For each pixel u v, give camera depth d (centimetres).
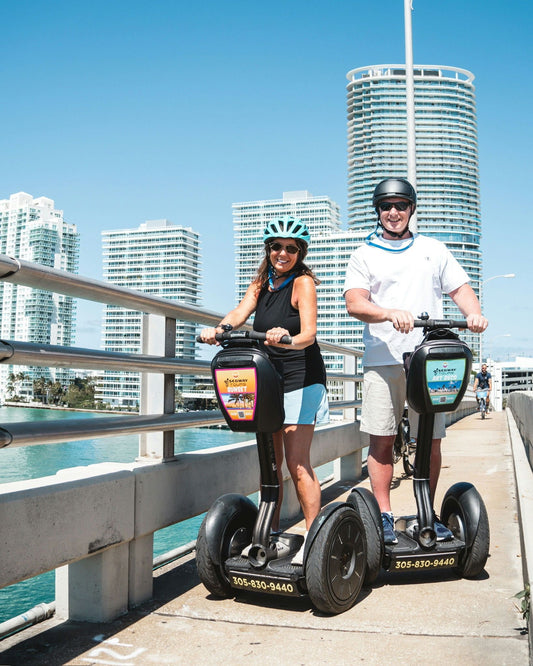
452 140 15088
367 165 15912
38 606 281
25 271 231
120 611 283
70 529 244
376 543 302
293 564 279
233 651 244
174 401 335
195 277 18638
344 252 13750
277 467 318
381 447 347
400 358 338
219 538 292
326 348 573
